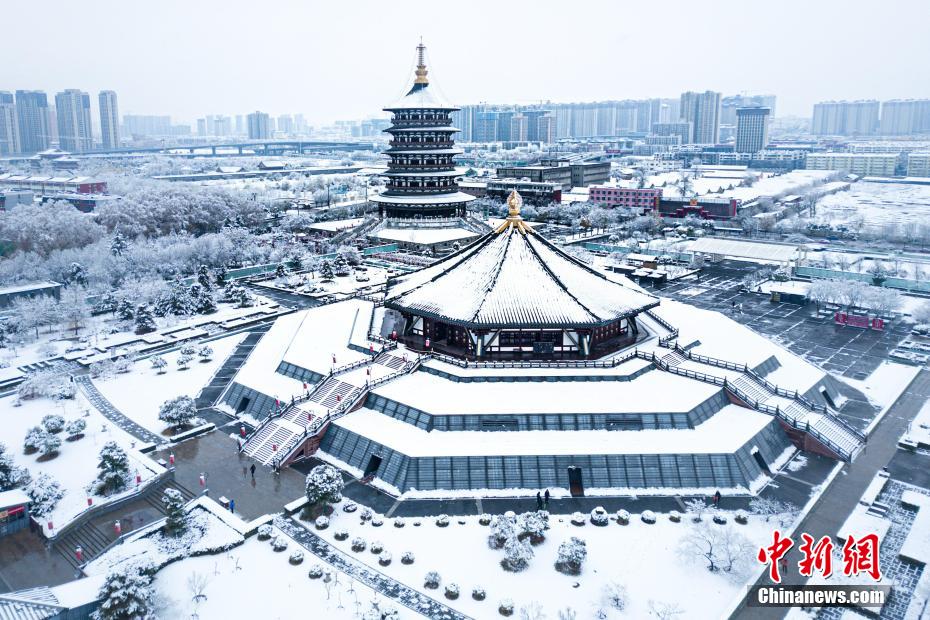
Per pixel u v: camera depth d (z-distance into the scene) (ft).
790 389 375.66
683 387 349.00
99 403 391.24
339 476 280.72
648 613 218.38
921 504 283.18
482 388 341.41
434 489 292.61
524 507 282.36
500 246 412.77
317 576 237.86
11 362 458.09
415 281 426.92
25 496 274.77
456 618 216.95
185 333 522.88
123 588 210.18
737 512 271.49
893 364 455.63
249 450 332.80
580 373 351.05
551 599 225.35
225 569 242.37
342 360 395.55
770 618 219.41
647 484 294.66
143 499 293.23
